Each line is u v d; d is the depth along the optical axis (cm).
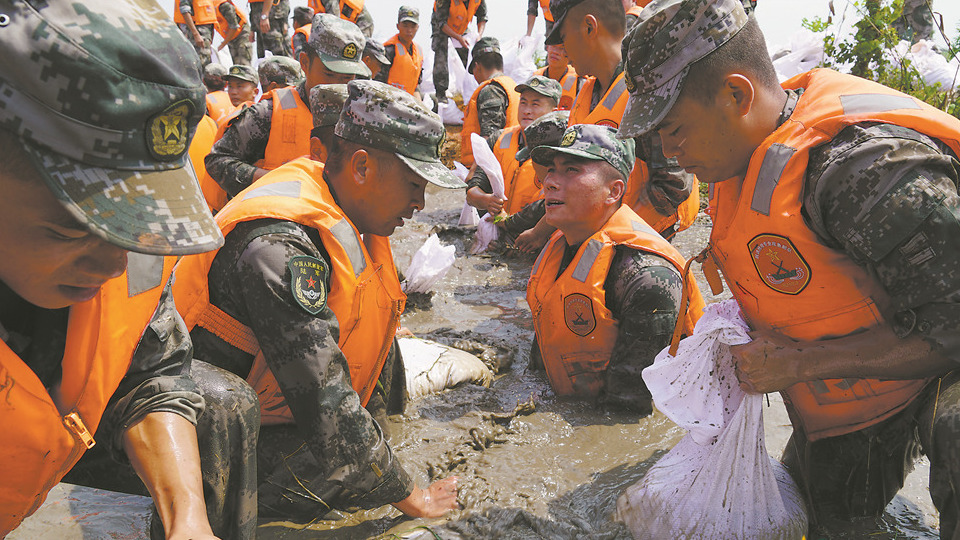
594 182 280
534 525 219
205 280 216
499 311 429
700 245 506
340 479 207
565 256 301
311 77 405
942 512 179
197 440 176
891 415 197
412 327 404
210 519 184
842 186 167
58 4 97
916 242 162
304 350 201
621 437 272
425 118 226
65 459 142
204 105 114
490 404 297
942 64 722
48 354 139
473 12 980
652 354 282
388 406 288
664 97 182
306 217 215
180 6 943
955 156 175
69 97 97
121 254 117
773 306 194
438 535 216
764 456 204
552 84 526
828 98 178
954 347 166
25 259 110
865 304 180
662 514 210
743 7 181
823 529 215
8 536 210
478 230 542
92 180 101
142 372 163
